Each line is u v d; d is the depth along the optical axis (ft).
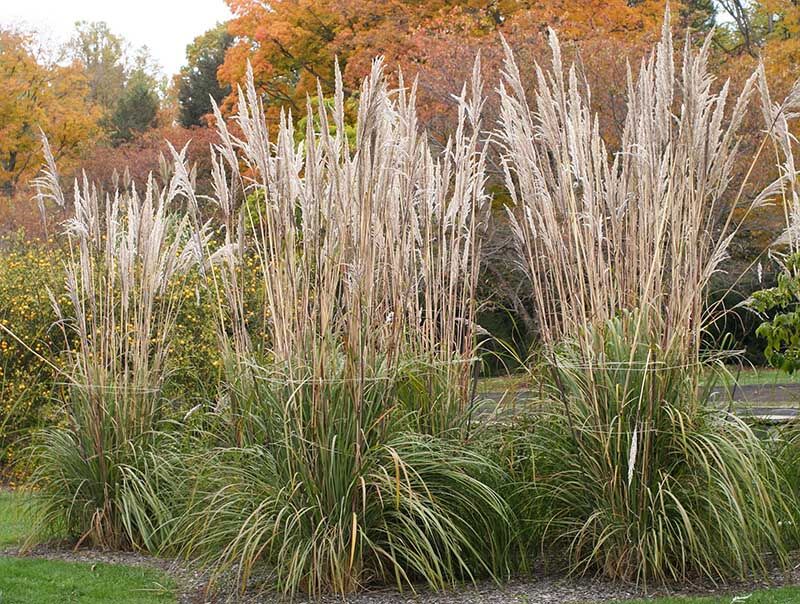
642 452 19.63
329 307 20.65
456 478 20.16
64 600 20.79
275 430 20.68
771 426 22.53
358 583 19.61
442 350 23.44
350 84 77.77
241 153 91.71
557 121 21.74
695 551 18.94
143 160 100.32
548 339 21.31
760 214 58.13
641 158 20.79
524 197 22.00
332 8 82.84
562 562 21.22
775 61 65.72
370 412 20.38
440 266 24.18
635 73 57.62
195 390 32.89
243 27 91.20
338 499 19.83
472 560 20.65
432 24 72.43
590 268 21.02
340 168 21.88
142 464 25.80
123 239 26.84
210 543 20.59
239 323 24.45
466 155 23.85
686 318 20.31
